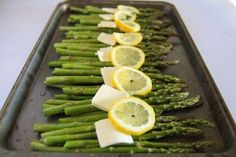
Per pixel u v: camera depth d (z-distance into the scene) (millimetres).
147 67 346
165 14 499
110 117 246
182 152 235
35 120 271
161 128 257
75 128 247
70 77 312
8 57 370
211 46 410
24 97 297
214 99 288
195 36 437
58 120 270
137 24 438
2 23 454
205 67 332
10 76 335
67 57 354
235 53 394
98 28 430
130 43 388
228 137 246
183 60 369
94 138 241
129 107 256
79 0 505
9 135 253
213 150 242
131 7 494
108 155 221
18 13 490
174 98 293
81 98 291
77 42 391
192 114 284
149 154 222
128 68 314
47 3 536
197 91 315
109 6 509
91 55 362
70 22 459
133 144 235
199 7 540
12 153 222
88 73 324
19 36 419
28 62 327
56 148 233
